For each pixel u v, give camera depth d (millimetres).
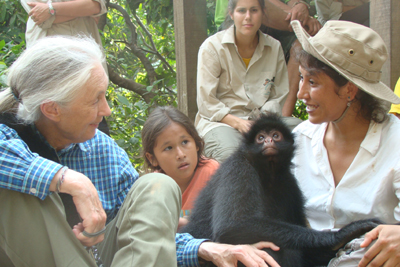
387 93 3234
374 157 3225
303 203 3740
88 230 2391
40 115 2625
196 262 3041
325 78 3217
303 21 6121
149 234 2363
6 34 9023
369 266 2629
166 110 4250
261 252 2848
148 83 10242
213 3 8359
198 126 5531
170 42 10789
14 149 2342
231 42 5484
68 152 3105
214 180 3662
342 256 2830
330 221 3559
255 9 5332
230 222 3119
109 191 3227
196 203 3801
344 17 6340
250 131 3803
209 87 5418
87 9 5895
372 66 3135
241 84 5605
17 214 2287
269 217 3344
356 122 3363
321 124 3664
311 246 2979
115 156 3303
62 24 5906
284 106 6113
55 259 2271
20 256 2293
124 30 11742
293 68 6195
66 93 2498
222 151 4871
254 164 3678
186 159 4109
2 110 2668
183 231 3684
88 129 2730
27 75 2543
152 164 4352
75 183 2395
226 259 2893
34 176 2287
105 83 2689
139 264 2266
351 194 3340
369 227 2803
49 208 2330
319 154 3559
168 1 8883
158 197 2498
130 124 8180
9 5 8875
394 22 4234
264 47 5758
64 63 2529
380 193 3168
